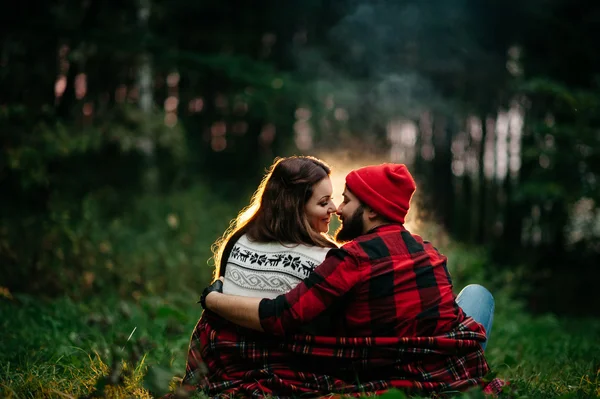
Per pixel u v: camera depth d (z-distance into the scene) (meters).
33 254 7.13
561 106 12.74
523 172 15.62
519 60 15.95
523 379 3.59
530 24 16.09
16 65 8.73
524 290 12.12
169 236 10.19
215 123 16.59
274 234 2.95
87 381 3.35
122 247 8.95
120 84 12.44
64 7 9.62
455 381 2.81
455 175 16.75
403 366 2.80
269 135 16.98
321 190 2.98
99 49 10.03
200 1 15.22
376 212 2.95
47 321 5.14
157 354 4.15
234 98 14.16
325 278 2.76
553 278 14.78
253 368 2.90
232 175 16.69
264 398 2.70
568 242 16.11
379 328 2.82
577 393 3.26
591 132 11.70
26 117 8.35
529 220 16.27
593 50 15.67
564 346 5.50
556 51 16.00
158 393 2.93
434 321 2.82
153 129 10.88
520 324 8.11
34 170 7.98
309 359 2.85
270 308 2.75
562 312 13.40
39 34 9.18
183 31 15.83
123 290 7.52
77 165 10.73
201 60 13.45
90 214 9.04
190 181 14.00
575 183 12.09
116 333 4.76
